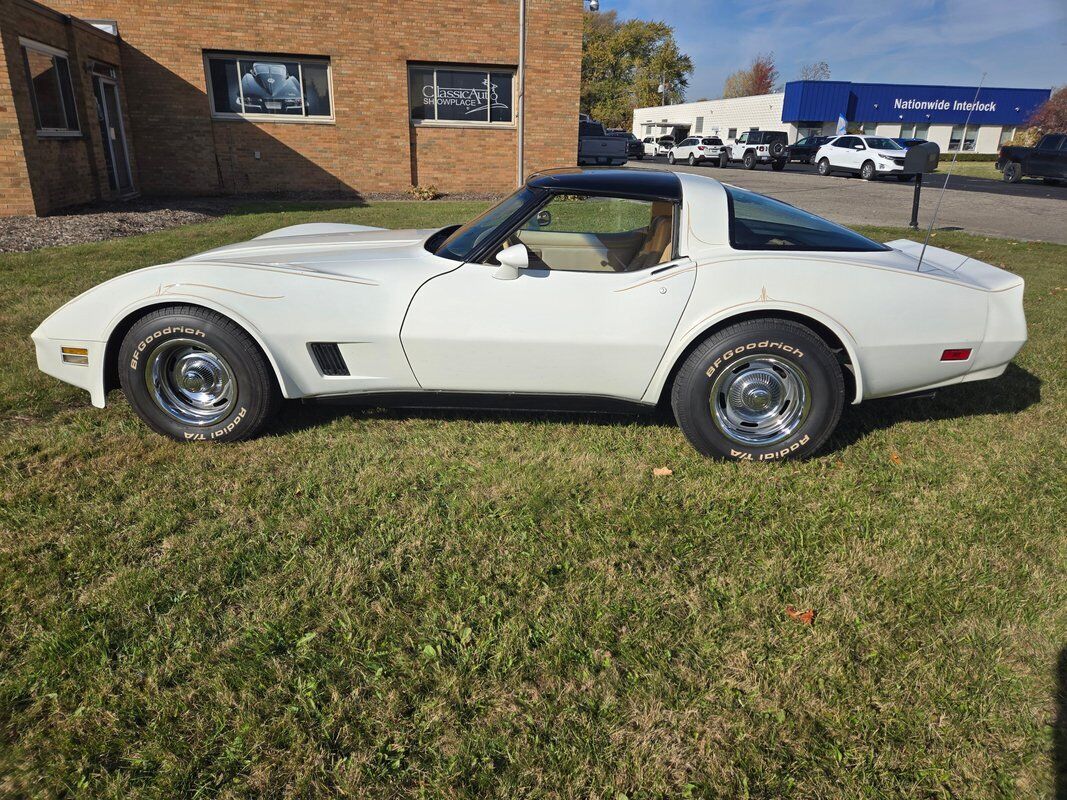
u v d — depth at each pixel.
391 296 3.36
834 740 1.96
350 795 1.76
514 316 3.31
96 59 13.40
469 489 3.19
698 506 3.08
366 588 2.51
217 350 3.38
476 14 16.14
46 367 3.53
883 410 4.20
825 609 2.45
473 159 17.45
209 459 3.41
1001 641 2.32
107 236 9.68
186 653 2.19
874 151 25.97
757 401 3.38
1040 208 17.03
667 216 3.41
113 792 1.75
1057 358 5.18
